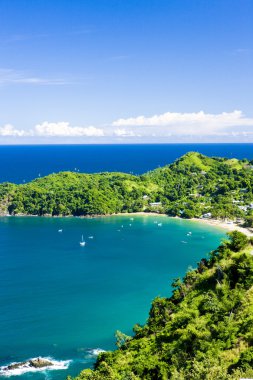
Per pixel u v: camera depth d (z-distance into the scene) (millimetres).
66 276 188375
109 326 135625
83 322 138250
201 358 71000
